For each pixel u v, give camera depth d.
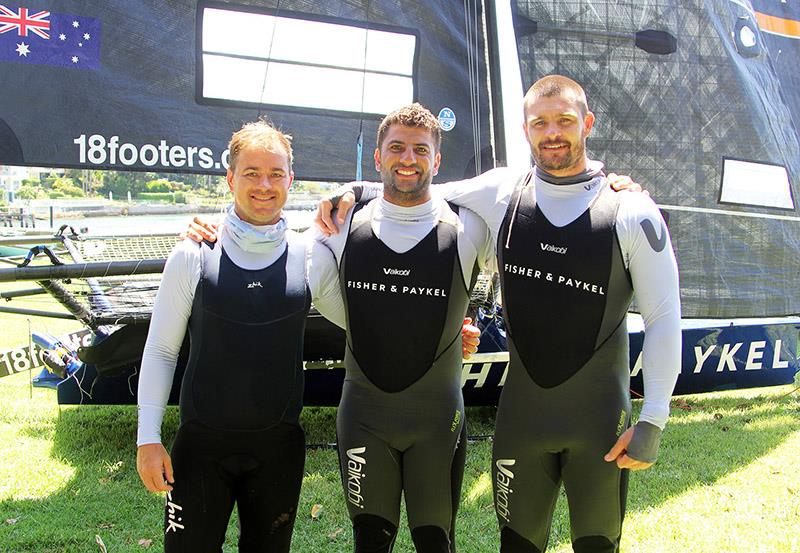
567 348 1.89
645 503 2.91
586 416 1.89
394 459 1.97
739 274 4.11
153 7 3.13
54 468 3.27
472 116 3.67
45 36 2.97
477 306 3.15
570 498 1.92
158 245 3.65
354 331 2.00
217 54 3.26
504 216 1.97
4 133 2.94
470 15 3.63
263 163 1.83
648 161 3.94
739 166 4.09
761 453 3.53
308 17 3.36
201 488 1.79
